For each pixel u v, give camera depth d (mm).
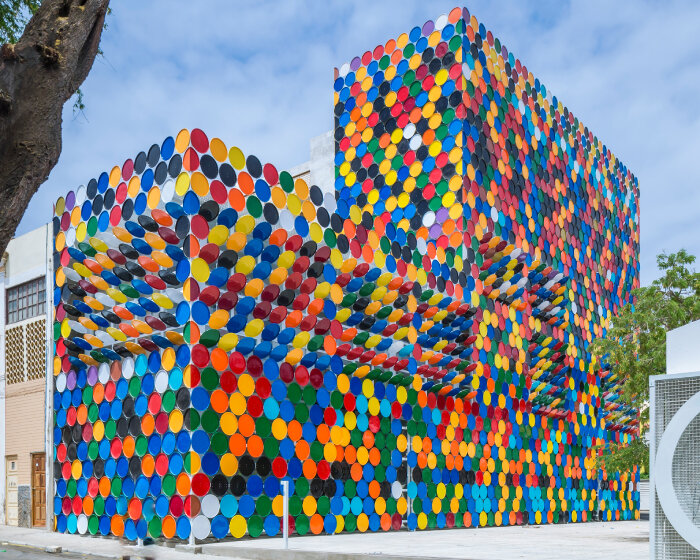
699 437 9859
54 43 4410
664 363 25156
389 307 24828
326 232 23047
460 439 27016
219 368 19781
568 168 36969
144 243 20125
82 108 6703
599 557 15281
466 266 28297
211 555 17250
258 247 20719
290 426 21281
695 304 25531
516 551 16672
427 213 29312
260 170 21391
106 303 22156
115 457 20969
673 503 9852
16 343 26641
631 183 44000
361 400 23641
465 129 29219
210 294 19625
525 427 30500
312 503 21453
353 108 32906
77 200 23297
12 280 27109
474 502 27109
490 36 32156
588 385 35562
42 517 24047
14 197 4254
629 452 25844
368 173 31641
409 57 31516
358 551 16156
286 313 21453
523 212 32312
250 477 19969
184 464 18922
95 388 22031
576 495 33438
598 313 37625
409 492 24594
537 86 35438
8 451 26125
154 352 20375
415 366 25578
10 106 4238
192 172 19641
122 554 15617
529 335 31641
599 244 38969
